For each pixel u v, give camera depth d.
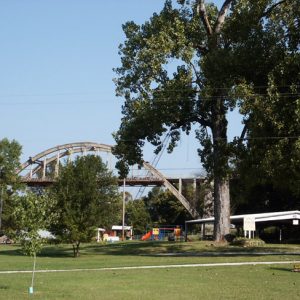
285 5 33.84
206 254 35.94
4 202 81.81
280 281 18.92
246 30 34.44
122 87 40.00
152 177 101.88
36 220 16.56
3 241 80.81
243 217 56.31
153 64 37.41
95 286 17.92
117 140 41.66
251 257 31.86
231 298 14.73
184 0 40.50
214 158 37.12
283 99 30.19
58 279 20.52
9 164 83.44
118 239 89.19
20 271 25.56
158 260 31.41
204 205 93.69
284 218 57.28
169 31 38.19
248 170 32.09
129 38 39.75
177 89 38.00
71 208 37.84
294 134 29.64
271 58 32.91
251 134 31.11
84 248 50.00
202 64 35.62
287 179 30.36
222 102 39.16
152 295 15.51
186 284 18.25
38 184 107.69
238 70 34.06
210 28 40.47
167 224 113.56
